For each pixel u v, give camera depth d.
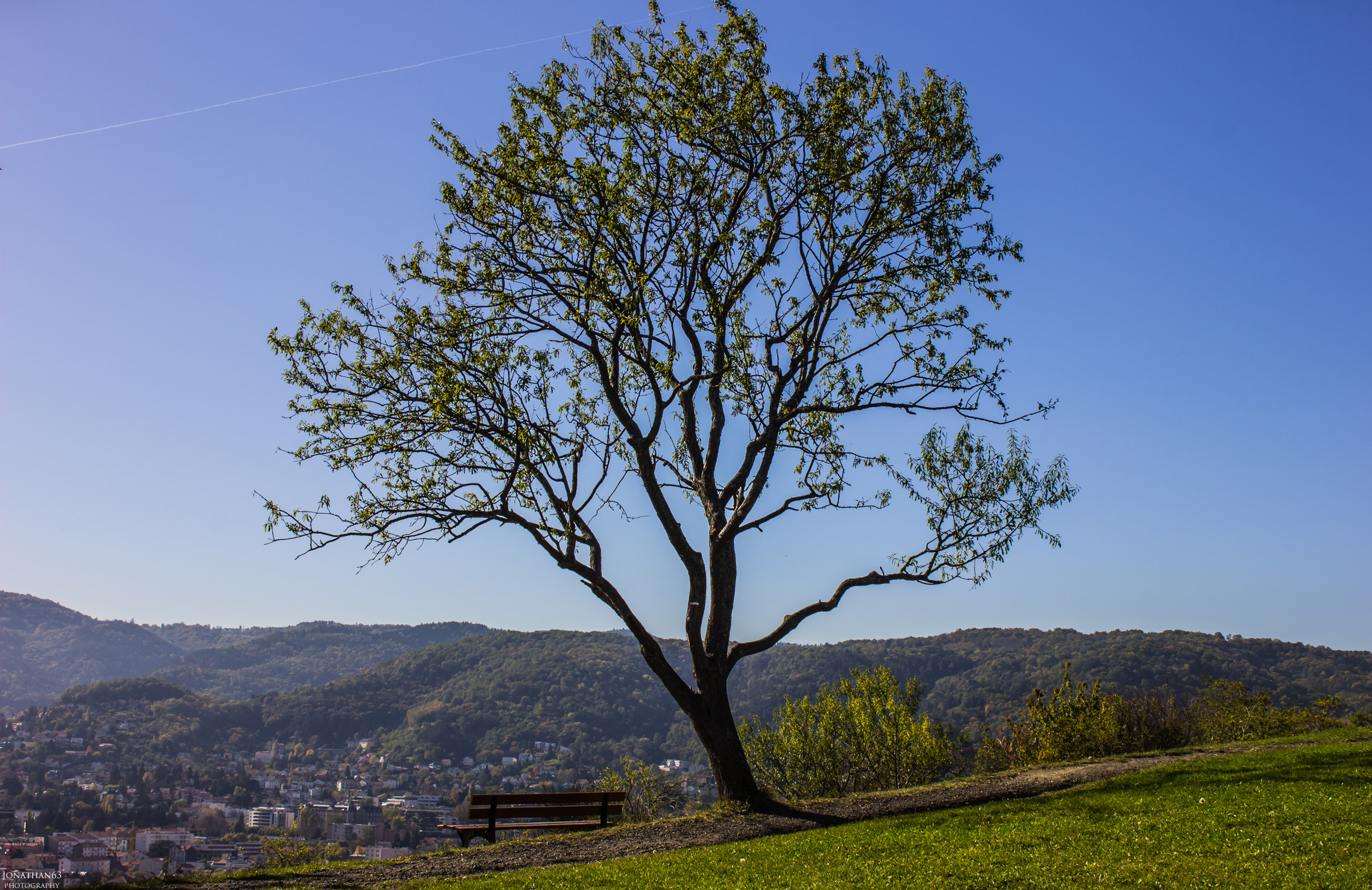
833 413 20.61
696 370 21.03
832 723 31.23
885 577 20.03
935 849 12.24
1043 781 19.70
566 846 16.20
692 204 19.72
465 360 18.66
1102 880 9.82
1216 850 10.73
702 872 12.12
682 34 19.86
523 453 18.67
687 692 19.64
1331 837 10.75
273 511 17.91
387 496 18.64
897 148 20.12
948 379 20.33
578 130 19.39
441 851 16.33
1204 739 38.59
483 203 19.31
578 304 19.25
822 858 12.41
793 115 19.75
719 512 20.88
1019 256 20.12
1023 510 19.45
